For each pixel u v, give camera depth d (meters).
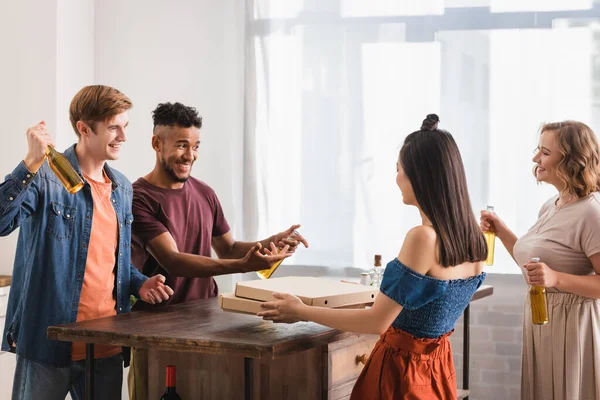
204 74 4.05
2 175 3.80
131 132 4.12
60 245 2.29
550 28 3.73
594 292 2.49
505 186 3.79
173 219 2.67
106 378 2.43
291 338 1.88
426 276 1.85
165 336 1.90
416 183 1.90
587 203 2.56
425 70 3.86
